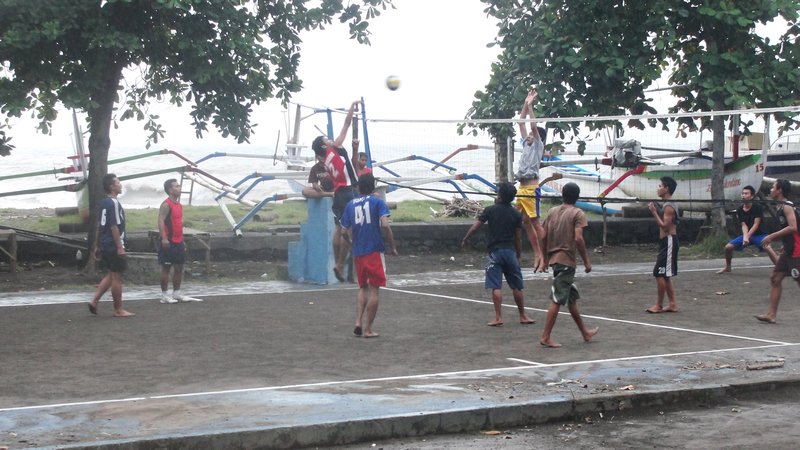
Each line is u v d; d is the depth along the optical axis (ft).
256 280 55.26
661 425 25.12
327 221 52.65
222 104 56.85
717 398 27.53
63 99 51.16
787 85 66.49
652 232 75.20
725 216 71.36
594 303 45.91
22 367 30.86
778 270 39.58
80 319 40.68
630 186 77.56
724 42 68.13
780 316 41.50
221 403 25.32
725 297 47.37
